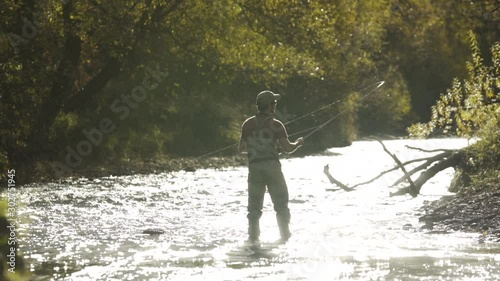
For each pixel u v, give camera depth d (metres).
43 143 45.50
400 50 112.88
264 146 22.55
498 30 109.25
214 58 52.38
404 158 58.41
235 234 23.14
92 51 49.69
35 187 38.28
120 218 26.67
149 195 34.34
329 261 18.69
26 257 19.45
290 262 18.70
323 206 29.11
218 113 61.38
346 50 74.62
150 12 48.69
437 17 112.56
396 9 112.62
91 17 46.09
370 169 49.53
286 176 44.59
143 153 53.88
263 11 55.62
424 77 113.94
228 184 39.78
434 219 24.12
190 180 42.41
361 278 16.73
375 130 99.19
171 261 18.97
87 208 29.53
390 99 100.69
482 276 16.70
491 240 21.08
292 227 24.12
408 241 21.23
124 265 18.48
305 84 69.75
